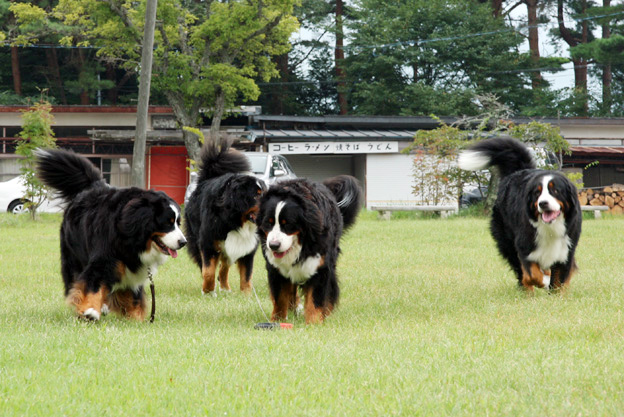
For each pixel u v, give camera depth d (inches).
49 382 145.7
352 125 1107.9
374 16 1502.2
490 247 466.3
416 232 558.9
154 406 131.6
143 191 230.8
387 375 153.1
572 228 276.2
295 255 226.4
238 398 136.5
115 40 1096.2
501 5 1619.1
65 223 243.4
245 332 213.6
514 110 1508.4
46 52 1406.3
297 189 227.0
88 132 976.9
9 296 289.9
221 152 319.9
